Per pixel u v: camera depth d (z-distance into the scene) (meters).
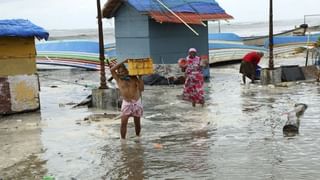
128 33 20.78
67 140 10.05
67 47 30.31
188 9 20.81
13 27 13.29
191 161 8.16
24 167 8.17
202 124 11.19
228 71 26.19
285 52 36.41
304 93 15.77
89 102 14.52
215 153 8.61
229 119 11.68
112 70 10.05
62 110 14.13
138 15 20.19
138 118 10.12
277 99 14.59
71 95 18.05
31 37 13.76
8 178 7.59
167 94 16.69
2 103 13.30
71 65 30.16
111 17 21.50
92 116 12.76
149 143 9.56
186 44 20.86
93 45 29.72
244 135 9.94
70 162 8.40
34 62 13.94
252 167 7.67
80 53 29.89
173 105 14.15
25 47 13.70
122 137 9.98
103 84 14.32
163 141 9.69
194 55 13.73
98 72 28.83
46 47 30.84
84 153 8.97
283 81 19.03
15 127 11.66
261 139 9.52
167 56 20.38
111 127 11.23
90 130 10.98
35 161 8.52
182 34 20.72
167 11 19.98
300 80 19.36
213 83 19.86
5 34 12.96
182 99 15.05
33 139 10.26
